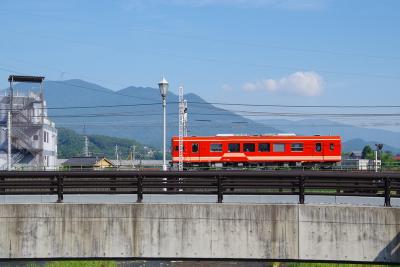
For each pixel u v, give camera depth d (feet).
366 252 57.57
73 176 61.31
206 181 61.98
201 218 58.70
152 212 58.70
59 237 58.39
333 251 57.93
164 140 98.53
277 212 58.44
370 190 60.85
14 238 58.29
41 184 61.11
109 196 76.48
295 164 183.93
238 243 58.49
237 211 58.59
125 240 58.54
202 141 181.88
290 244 58.23
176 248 58.59
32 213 58.49
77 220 58.49
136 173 61.46
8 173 61.36
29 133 230.48
